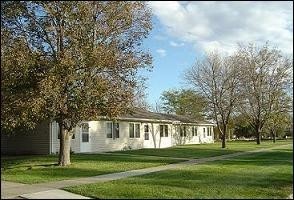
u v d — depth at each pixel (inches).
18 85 695.7
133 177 615.5
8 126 703.1
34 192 490.3
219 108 1733.5
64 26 711.7
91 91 714.2
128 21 746.2
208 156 1085.1
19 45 691.4
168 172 677.3
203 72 1782.7
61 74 687.7
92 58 695.7
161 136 1705.2
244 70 1861.5
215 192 474.9
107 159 952.3
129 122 1471.5
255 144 1975.9
